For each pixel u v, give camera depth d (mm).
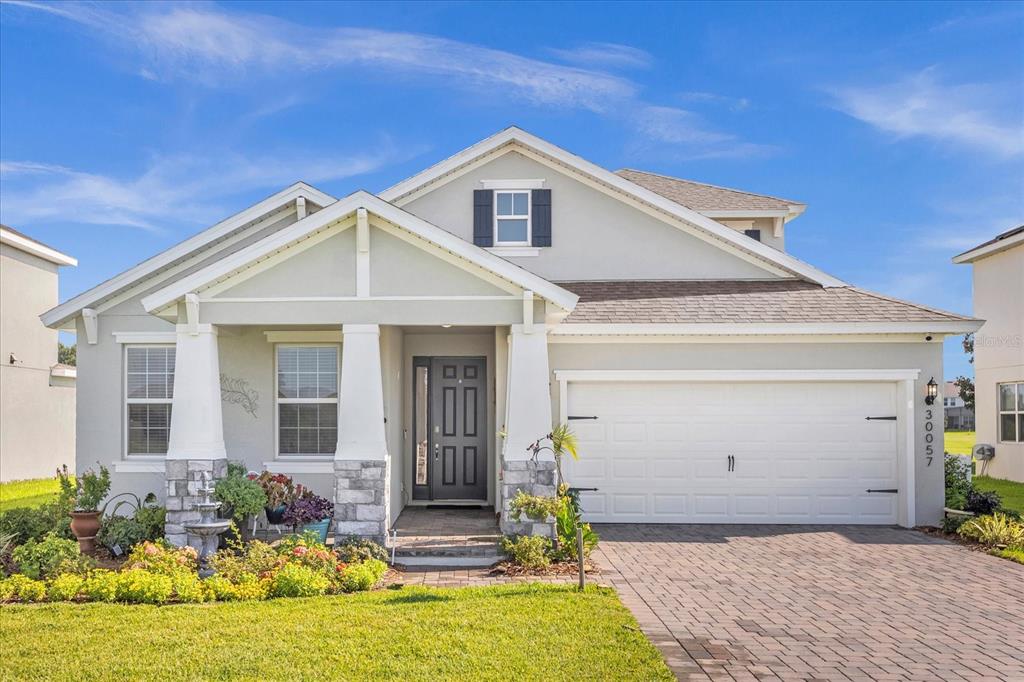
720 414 12875
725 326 12539
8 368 21312
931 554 10539
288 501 10914
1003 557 10289
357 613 7363
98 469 12547
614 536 11727
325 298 10586
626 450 12844
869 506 12781
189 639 6613
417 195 14766
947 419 51594
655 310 13031
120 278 12609
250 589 8109
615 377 12789
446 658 6156
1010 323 21062
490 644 6473
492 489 13938
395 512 12406
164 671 5914
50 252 22766
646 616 7547
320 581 8289
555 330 12484
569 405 12883
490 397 14125
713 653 6500
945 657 6461
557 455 10547
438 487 14227
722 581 8984
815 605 7984
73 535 10844
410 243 10648
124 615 7340
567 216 14695
